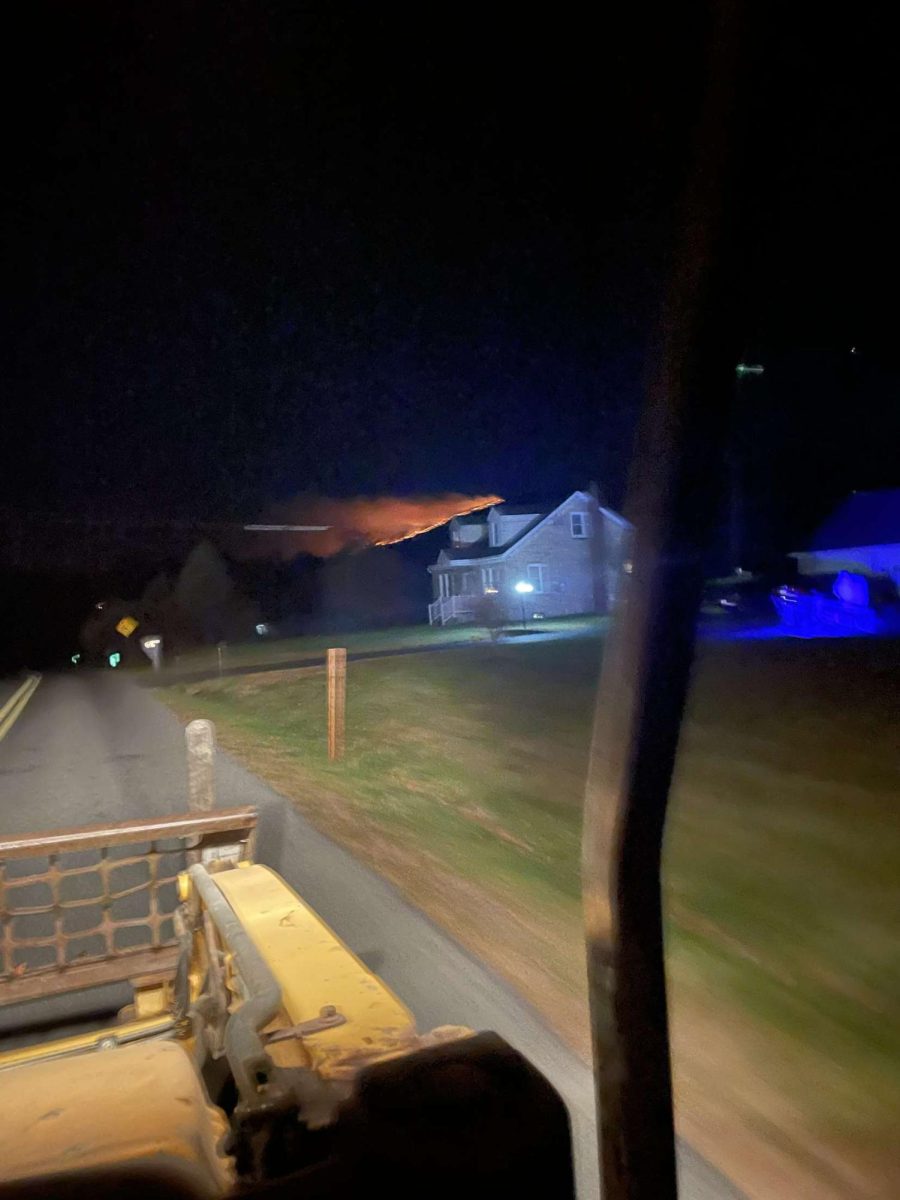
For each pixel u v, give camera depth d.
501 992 5.05
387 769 12.06
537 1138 1.35
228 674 31.53
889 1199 3.19
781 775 10.30
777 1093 3.95
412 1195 1.27
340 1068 1.94
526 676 21.67
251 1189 1.29
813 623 28.55
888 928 5.86
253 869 3.88
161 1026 3.81
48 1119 1.59
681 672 1.31
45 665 68.81
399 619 59.84
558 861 7.72
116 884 7.57
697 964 5.46
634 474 1.34
